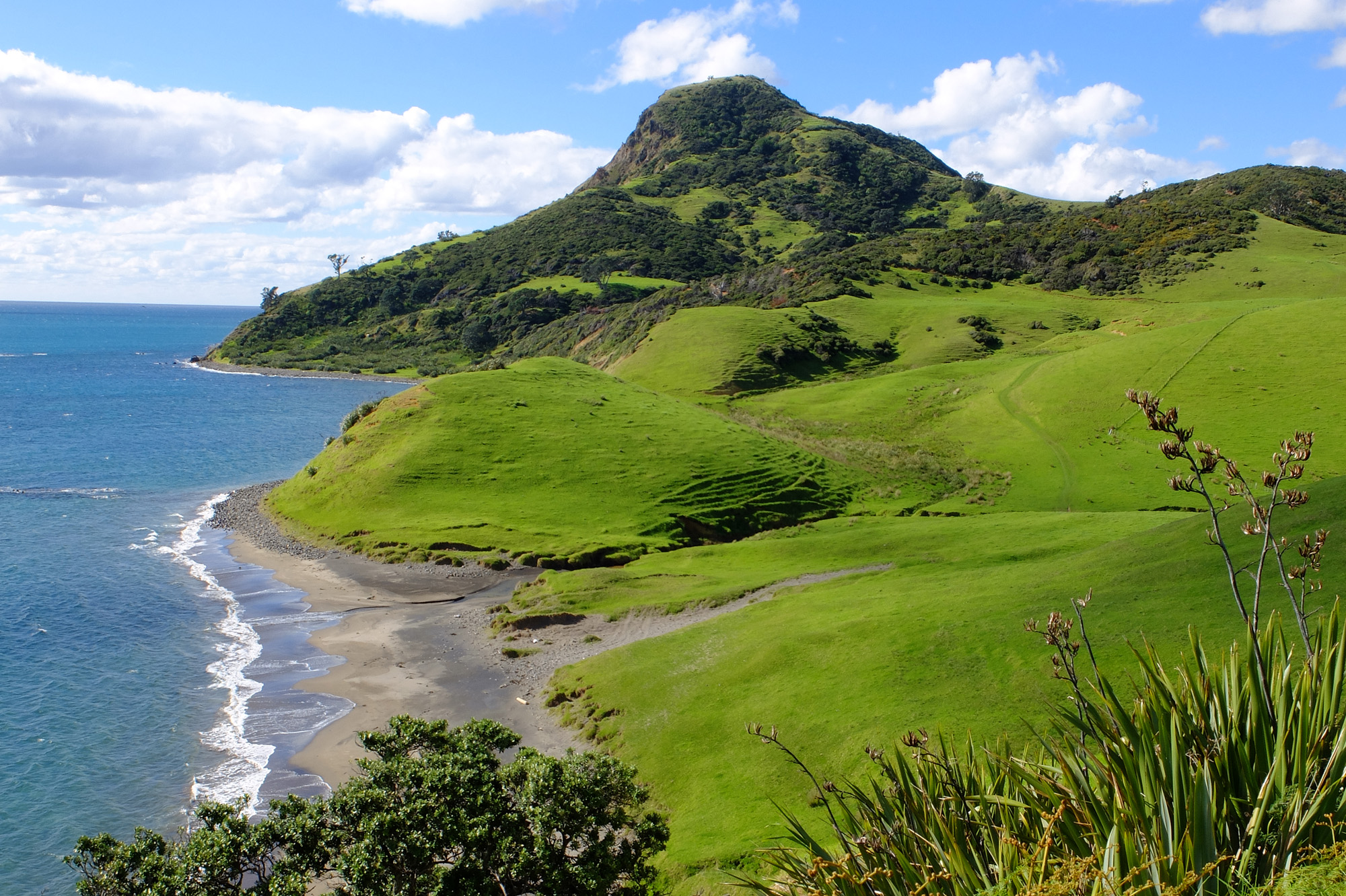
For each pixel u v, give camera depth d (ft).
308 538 167.53
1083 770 19.83
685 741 73.20
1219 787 17.44
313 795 71.26
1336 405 203.51
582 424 210.59
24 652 104.68
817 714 69.87
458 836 42.86
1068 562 92.89
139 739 81.71
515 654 104.99
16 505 200.95
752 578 127.54
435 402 215.51
